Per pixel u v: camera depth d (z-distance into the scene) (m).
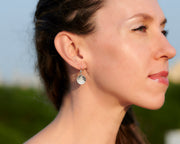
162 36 1.91
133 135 2.56
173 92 7.50
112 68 1.86
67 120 1.99
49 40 2.07
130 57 1.83
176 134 7.21
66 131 1.96
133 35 1.86
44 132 2.00
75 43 1.95
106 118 1.95
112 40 1.86
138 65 1.83
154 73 1.86
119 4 1.89
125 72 1.84
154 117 7.27
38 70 2.27
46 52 2.11
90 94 1.94
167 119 7.32
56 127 2.00
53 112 3.17
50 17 2.05
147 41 1.88
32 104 6.75
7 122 6.71
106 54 1.87
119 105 1.94
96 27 1.90
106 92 1.90
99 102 1.93
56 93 2.12
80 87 1.96
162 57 1.88
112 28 1.87
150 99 1.84
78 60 1.94
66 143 1.93
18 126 6.69
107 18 1.89
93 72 1.92
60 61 2.06
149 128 7.27
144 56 1.84
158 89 1.85
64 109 2.04
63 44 1.96
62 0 1.99
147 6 1.90
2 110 6.70
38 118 6.72
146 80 1.84
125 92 1.85
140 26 1.87
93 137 1.93
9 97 6.79
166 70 1.89
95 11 1.91
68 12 1.96
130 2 1.89
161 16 1.95
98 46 1.89
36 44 2.17
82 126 1.94
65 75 2.05
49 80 2.16
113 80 1.86
